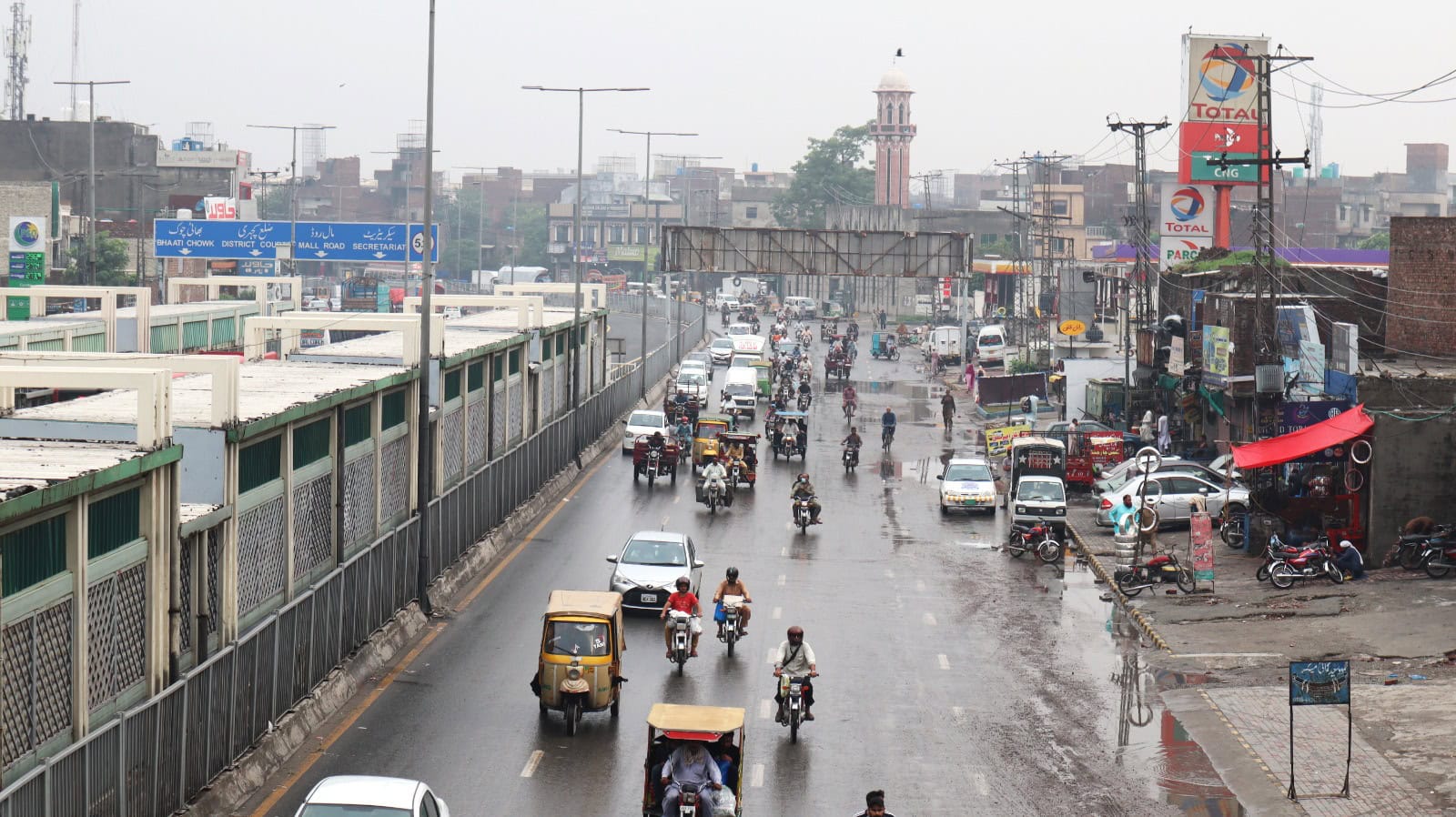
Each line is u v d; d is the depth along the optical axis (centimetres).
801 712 2827
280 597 3061
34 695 1977
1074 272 12938
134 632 2308
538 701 2997
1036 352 10875
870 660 3428
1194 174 9031
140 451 2297
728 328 15338
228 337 7175
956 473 5866
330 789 1981
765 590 4203
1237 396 5550
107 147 14475
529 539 4875
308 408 3112
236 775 2377
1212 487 5234
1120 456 6169
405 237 9875
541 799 2402
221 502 2662
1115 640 3653
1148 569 4159
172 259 12212
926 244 8706
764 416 9112
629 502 5703
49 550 2038
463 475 4981
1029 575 4538
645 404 9125
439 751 2645
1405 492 4262
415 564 3722
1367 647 3425
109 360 2811
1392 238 5578
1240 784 2538
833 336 14512
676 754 2194
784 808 2402
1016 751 2741
